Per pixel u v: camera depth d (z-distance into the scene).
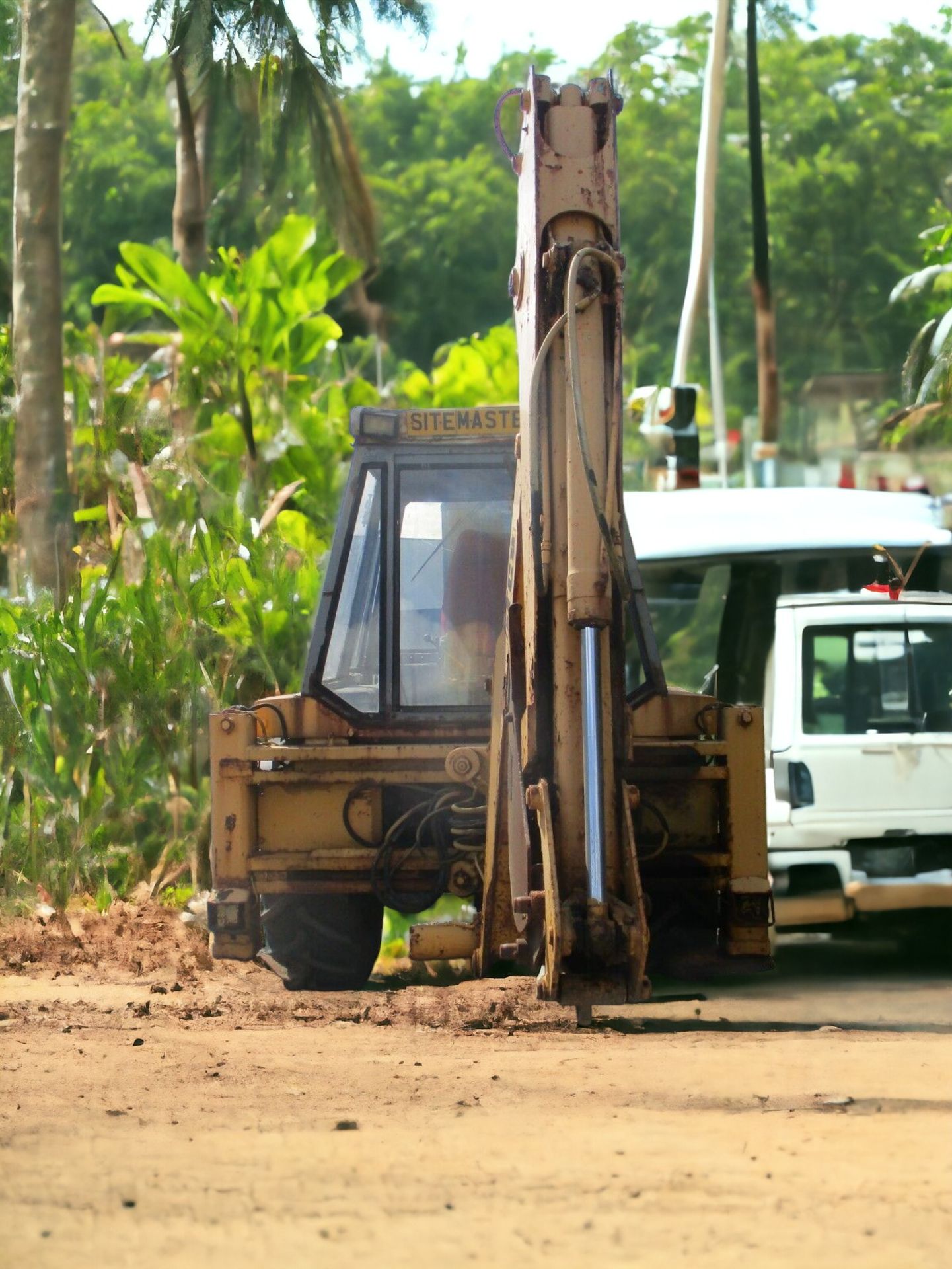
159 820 25.92
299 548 30.92
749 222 124.56
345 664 18.16
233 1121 9.88
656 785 16.80
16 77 41.09
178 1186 8.04
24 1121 9.81
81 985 18.31
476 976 15.97
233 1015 15.77
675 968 16.81
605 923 13.70
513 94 14.75
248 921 17.33
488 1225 7.30
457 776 17.02
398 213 127.00
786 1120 9.81
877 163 128.00
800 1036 14.77
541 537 14.17
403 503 18.44
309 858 17.25
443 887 17.14
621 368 14.13
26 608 26.98
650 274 121.50
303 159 54.09
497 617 18.25
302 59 42.84
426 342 126.31
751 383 119.38
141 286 63.59
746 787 16.69
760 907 16.61
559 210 14.25
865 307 123.50
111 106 119.06
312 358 42.53
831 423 111.19
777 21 79.06
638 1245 6.95
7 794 24.05
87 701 25.05
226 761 17.36
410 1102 10.59
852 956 21.89
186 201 52.91
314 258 42.41
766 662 23.02
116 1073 11.78
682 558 25.28
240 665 26.22
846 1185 7.96
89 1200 7.77
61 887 23.88
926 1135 9.23
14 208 34.16
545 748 14.25
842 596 20.95
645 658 17.23
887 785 20.09
